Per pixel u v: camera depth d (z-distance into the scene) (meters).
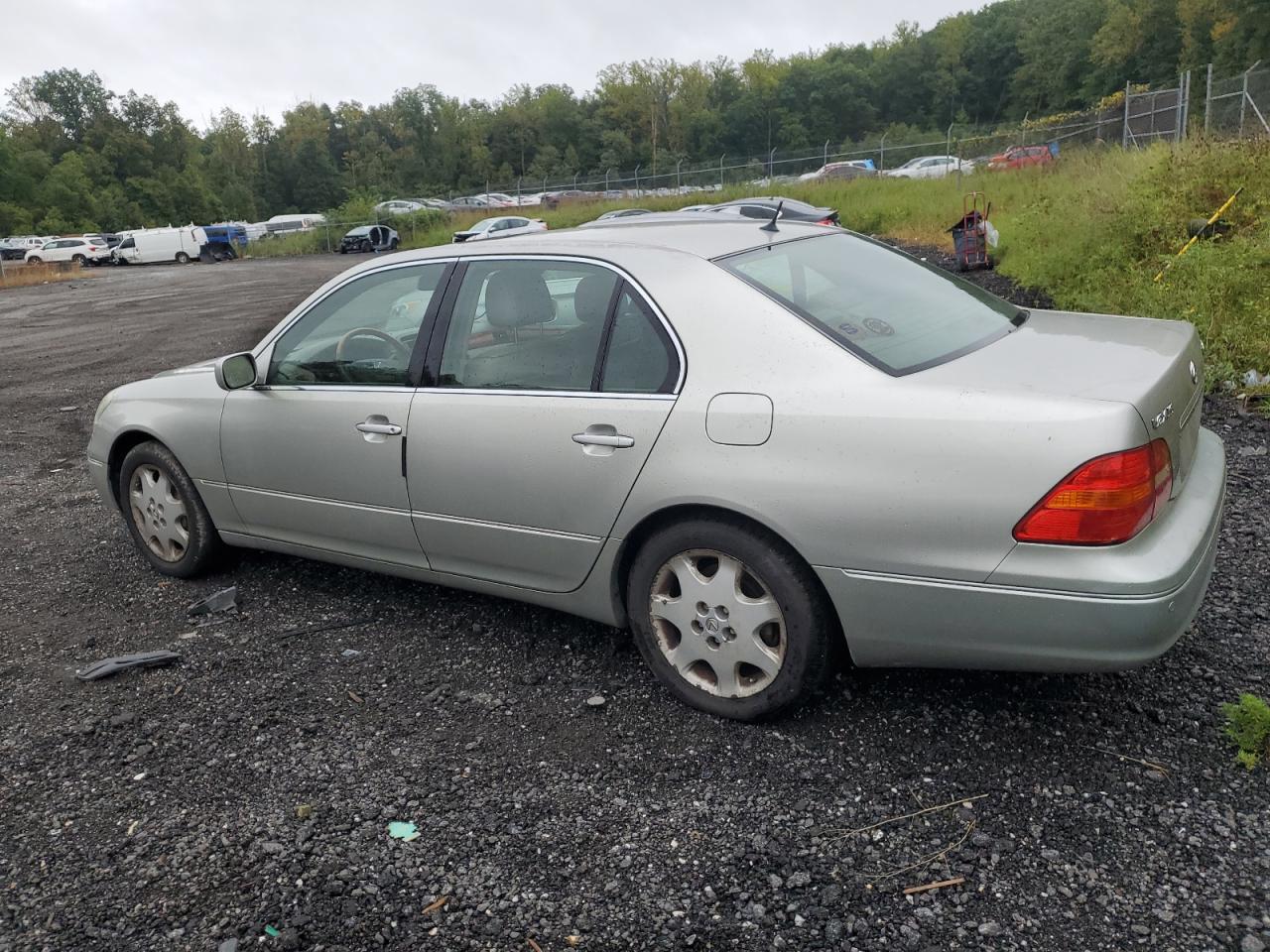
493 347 3.52
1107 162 16.62
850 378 2.81
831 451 2.76
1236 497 4.86
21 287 36.88
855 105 116.31
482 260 3.63
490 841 2.68
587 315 3.31
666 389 3.07
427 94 122.62
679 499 3.01
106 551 5.27
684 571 3.13
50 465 7.50
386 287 3.89
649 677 3.51
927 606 2.71
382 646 3.91
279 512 4.24
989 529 2.57
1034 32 103.31
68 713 3.53
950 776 2.81
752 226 3.65
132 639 4.14
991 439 2.57
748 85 121.56
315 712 3.43
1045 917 2.27
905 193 27.05
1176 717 3.01
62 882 2.62
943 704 3.18
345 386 3.92
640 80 118.25
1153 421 2.56
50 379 12.25
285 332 4.15
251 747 3.23
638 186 47.75
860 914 2.32
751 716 3.10
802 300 3.09
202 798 2.96
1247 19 46.00
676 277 3.18
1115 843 2.49
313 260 43.56
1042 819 2.60
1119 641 2.51
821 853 2.54
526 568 3.53
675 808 2.77
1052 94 102.50
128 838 2.79
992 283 13.16
